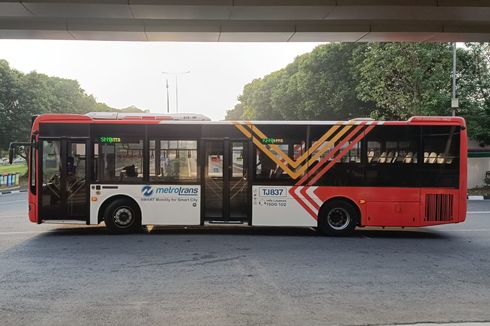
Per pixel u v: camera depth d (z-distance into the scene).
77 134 10.90
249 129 10.91
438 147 10.77
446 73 21.83
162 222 10.90
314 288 6.42
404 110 22.31
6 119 32.22
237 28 11.62
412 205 10.73
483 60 23.23
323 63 33.38
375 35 12.17
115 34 12.00
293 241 10.19
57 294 6.07
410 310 5.50
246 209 10.89
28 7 10.02
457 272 7.44
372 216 10.77
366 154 10.81
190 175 10.91
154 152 10.93
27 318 5.14
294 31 11.70
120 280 6.78
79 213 10.91
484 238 10.90
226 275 7.11
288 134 10.88
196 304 5.66
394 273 7.34
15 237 10.54
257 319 5.13
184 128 10.95
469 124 22.72
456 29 11.88
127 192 10.88
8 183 30.16
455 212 10.71
